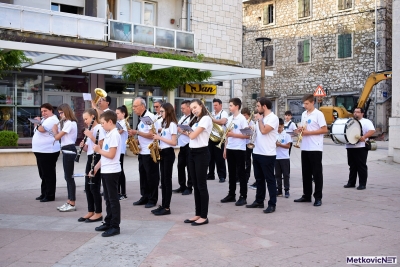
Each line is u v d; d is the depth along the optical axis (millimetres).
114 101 19250
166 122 7395
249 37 35031
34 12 15617
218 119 9523
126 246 5523
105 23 17234
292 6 32312
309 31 31422
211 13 21172
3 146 13883
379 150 19703
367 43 28672
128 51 18422
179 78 17125
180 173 9523
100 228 6262
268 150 7465
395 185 10234
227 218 7039
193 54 19797
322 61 30812
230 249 5402
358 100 26266
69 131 7660
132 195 9258
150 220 6922
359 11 28875
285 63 32938
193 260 5004
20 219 7008
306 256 5117
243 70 16500
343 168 13719
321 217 7043
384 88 28422
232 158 8281
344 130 9445
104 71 16875
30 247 5504
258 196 7883
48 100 17766
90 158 6906
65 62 15008
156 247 5484
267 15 33844
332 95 30141
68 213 7469
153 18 20062
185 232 6184
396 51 14664
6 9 15086
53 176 8508
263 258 5062
